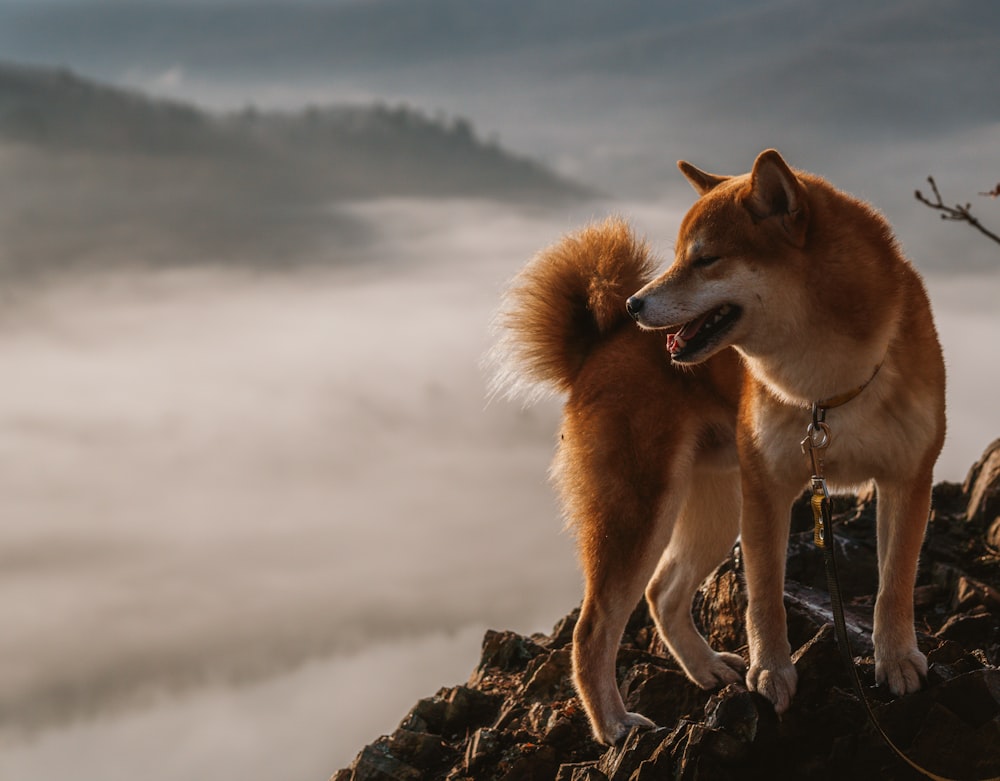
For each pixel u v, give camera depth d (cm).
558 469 472
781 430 391
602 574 443
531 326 492
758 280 372
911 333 380
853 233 372
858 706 389
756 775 388
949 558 552
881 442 378
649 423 440
